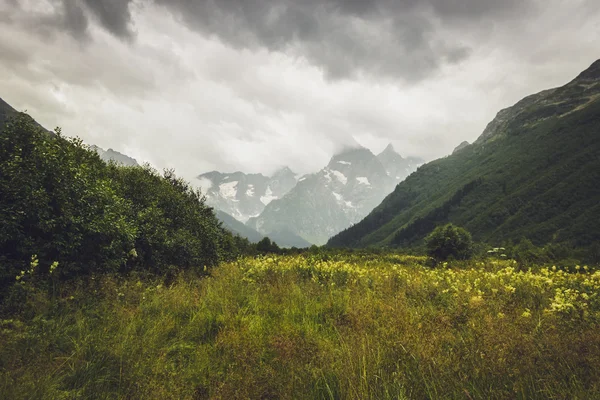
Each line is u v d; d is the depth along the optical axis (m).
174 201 19.72
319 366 4.12
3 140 8.59
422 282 10.02
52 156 8.85
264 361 4.54
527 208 139.62
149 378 3.98
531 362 3.61
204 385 4.02
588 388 3.29
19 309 5.66
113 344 4.87
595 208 116.31
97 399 3.74
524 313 5.28
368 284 10.40
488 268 15.91
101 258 9.29
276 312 7.25
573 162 154.00
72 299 6.61
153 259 13.27
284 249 68.06
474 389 3.40
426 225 179.38
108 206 10.66
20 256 7.51
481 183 191.00
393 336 4.55
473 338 4.39
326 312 7.29
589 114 190.00
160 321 6.13
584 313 5.32
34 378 3.77
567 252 43.69
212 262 18.61
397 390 3.47
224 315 6.55
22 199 7.74
